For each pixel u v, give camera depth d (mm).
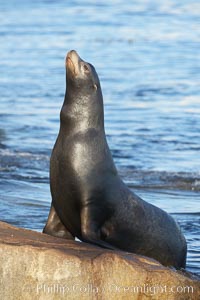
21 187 61344
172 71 128250
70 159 38375
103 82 117875
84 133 38875
